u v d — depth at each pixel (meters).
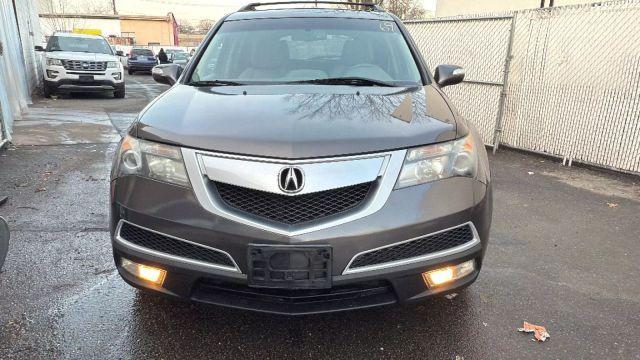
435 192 2.30
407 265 2.26
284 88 3.11
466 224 2.37
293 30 3.82
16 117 9.01
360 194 2.23
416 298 2.33
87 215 4.34
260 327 2.69
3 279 3.17
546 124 6.81
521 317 2.83
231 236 2.18
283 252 2.15
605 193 5.29
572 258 3.64
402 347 2.54
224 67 3.54
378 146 2.25
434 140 2.38
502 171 6.20
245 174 2.19
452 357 2.46
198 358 2.42
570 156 6.53
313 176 2.16
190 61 3.67
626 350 2.53
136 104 12.70
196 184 2.25
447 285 2.39
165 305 2.89
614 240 4.00
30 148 6.81
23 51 12.12
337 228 2.16
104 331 2.63
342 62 3.57
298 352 2.48
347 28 3.86
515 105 7.21
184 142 2.30
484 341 2.59
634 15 5.63
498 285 3.20
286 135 2.26
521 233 4.12
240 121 2.43
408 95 3.00
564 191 5.34
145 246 2.37
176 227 2.26
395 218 2.21
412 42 3.88
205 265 2.25
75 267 3.36
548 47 6.65
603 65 6.02
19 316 2.76
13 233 3.90
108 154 6.59
